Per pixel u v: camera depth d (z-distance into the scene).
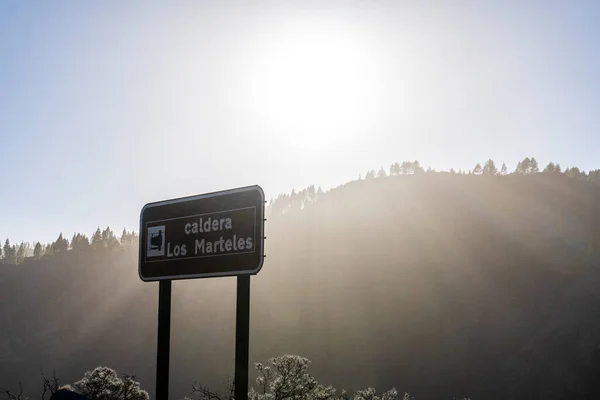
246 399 8.50
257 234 9.18
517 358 134.50
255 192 9.38
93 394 23.73
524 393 121.69
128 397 25.17
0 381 135.88
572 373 123.50
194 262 9.97
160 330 10.36
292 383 21.72
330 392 22.77
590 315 145.25
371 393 32.62
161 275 10.48
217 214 9.80
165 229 10.55
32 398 126.75
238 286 9.23
